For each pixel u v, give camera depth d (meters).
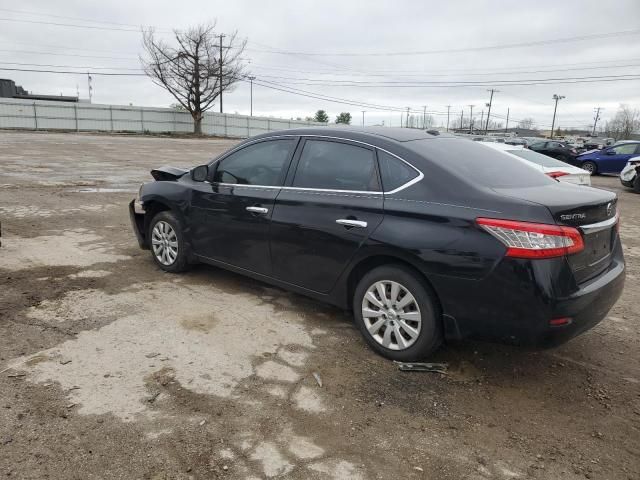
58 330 3.93
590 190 3.65
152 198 5.39
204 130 57.53
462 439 2.82
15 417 2.81
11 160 17.31
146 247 5.80
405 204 3.44
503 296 3.04
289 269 4.19
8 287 4.82
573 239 3.01
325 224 3.82
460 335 3.29
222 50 54.59
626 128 99.31
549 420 3.03
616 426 2.99
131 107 51.44
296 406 3.06
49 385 3.15
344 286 3.86
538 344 3.06
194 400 3.06
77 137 35.78
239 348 3.77
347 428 2.87
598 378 3.54
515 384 3.42
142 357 3.56
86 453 2.56
